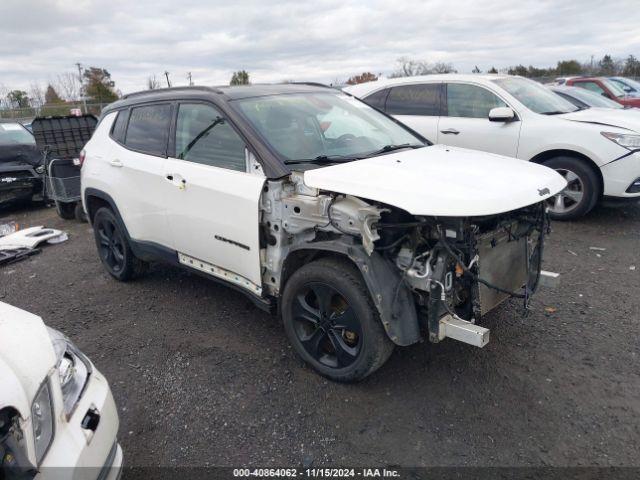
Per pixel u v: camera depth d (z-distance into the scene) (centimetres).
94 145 492
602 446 257
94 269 559
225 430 284
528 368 324
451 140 686
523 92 669
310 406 299
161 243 424
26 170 889
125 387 329
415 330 286
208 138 369
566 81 1395
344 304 307
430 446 263
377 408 294
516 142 635
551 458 251
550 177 315
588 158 595
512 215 312
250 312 424
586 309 397
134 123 449
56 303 471
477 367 327
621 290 429
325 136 373
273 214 324
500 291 304
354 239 289
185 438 279
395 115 736
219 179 349
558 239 568
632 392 297
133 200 434
